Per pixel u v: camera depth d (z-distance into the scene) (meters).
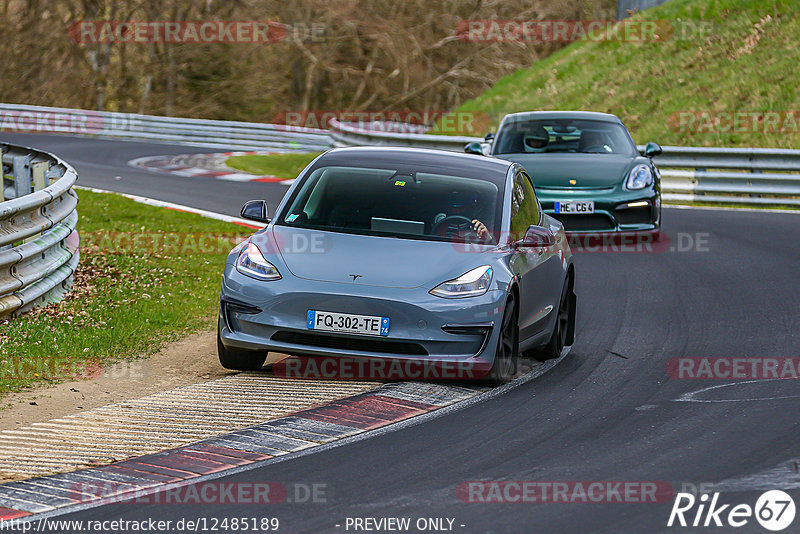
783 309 36.00
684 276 42.81
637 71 110.06
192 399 23.98
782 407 23.70
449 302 24.81
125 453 20.14
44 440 20.94
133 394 24.75
